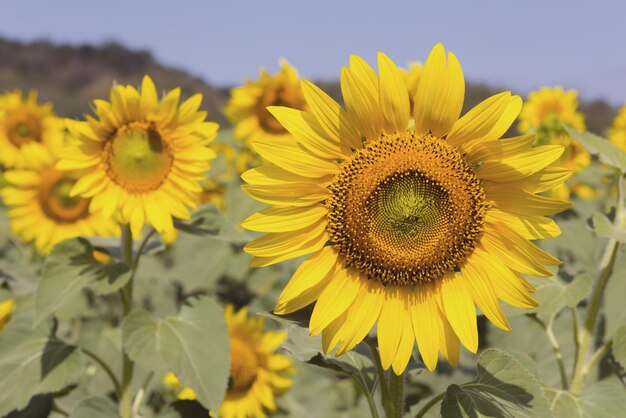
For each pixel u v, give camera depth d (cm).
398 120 289
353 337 291
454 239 292
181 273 785
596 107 3678
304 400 601
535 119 868
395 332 291
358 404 610
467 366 606
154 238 539
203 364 400
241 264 787
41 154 613
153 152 444
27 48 5519
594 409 342
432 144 290
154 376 513
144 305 748
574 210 682
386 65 283
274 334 541
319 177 292
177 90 445
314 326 283
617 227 382
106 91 4969
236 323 538
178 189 450
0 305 529
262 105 799
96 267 420
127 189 446
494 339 590
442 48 282
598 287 397
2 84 4712
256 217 288
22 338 435
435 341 291
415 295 297
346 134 288
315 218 294
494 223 293
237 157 788
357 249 294
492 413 278
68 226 622
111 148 445
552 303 360
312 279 291
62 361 427
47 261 418
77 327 640
